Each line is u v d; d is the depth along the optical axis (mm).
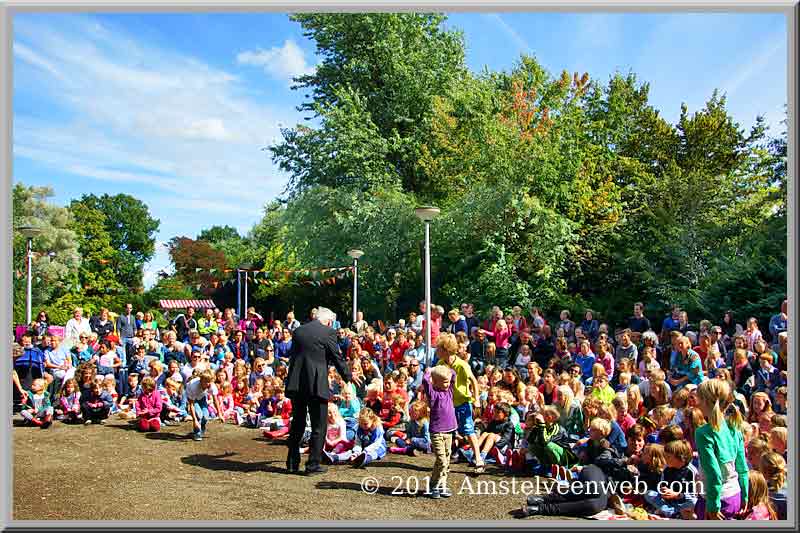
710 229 16359
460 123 21906
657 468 5699
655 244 17109
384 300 21844
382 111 24609
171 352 12289
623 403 6918
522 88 20062
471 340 13070
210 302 37438
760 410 6750
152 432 9164
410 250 21156
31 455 7578
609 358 9828
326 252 22969
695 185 17281
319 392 6879
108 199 58094
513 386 8406
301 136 24094
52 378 10492
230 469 7062
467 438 7109
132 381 10797
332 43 25172
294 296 27641
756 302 13156
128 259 54469
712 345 9594
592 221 19391
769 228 14391
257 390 10445
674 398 6980
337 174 23453
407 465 7402
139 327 15344
